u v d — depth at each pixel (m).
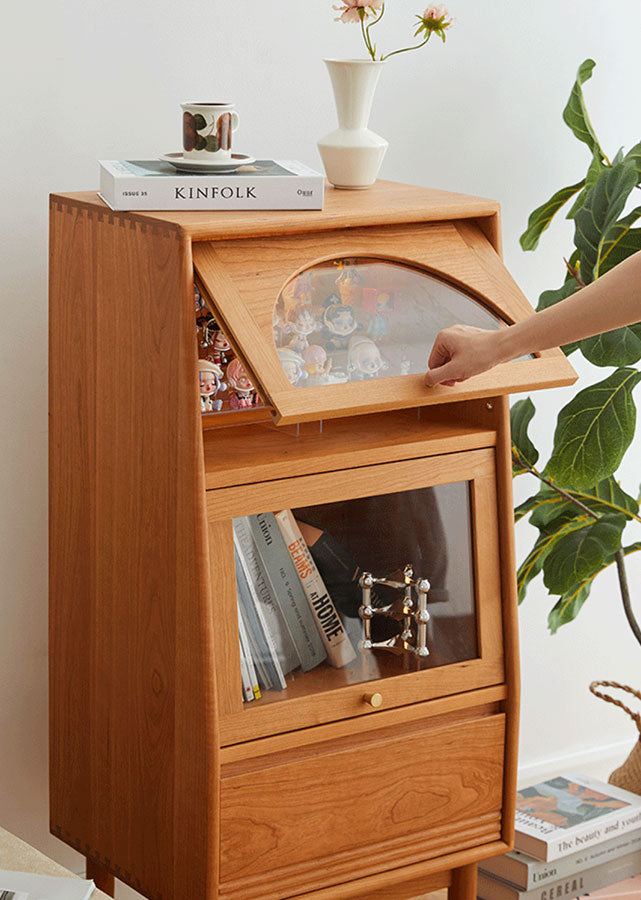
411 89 2.19
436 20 1.82
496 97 2.30
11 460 1.90
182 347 1.42
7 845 1.37
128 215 1.49
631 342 1.97
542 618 2.62
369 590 1.66
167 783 1.57
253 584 1.56
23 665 1.96
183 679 1.51
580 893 2.07
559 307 1.51
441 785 1.74
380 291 1.58
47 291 1.89
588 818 2.09
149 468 1.52
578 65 2.39
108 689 1.67
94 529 1.66
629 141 2.52
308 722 1.59
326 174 1.78
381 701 1.64
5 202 1.82
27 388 1.90
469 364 1.51
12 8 1.77
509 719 1.78
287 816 1.59
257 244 1.51
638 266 1.46
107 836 1.72
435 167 2.26
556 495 2.24
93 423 1.63
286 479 1.55
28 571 1.95
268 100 2.05
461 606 1.74
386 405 1.48
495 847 1.81
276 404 1.39
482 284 1.64
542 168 2.40
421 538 1.69
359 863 1.68
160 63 1.92
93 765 1.73
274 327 1.48
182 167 1.58
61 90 1.84
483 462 1.71
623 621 2.75
